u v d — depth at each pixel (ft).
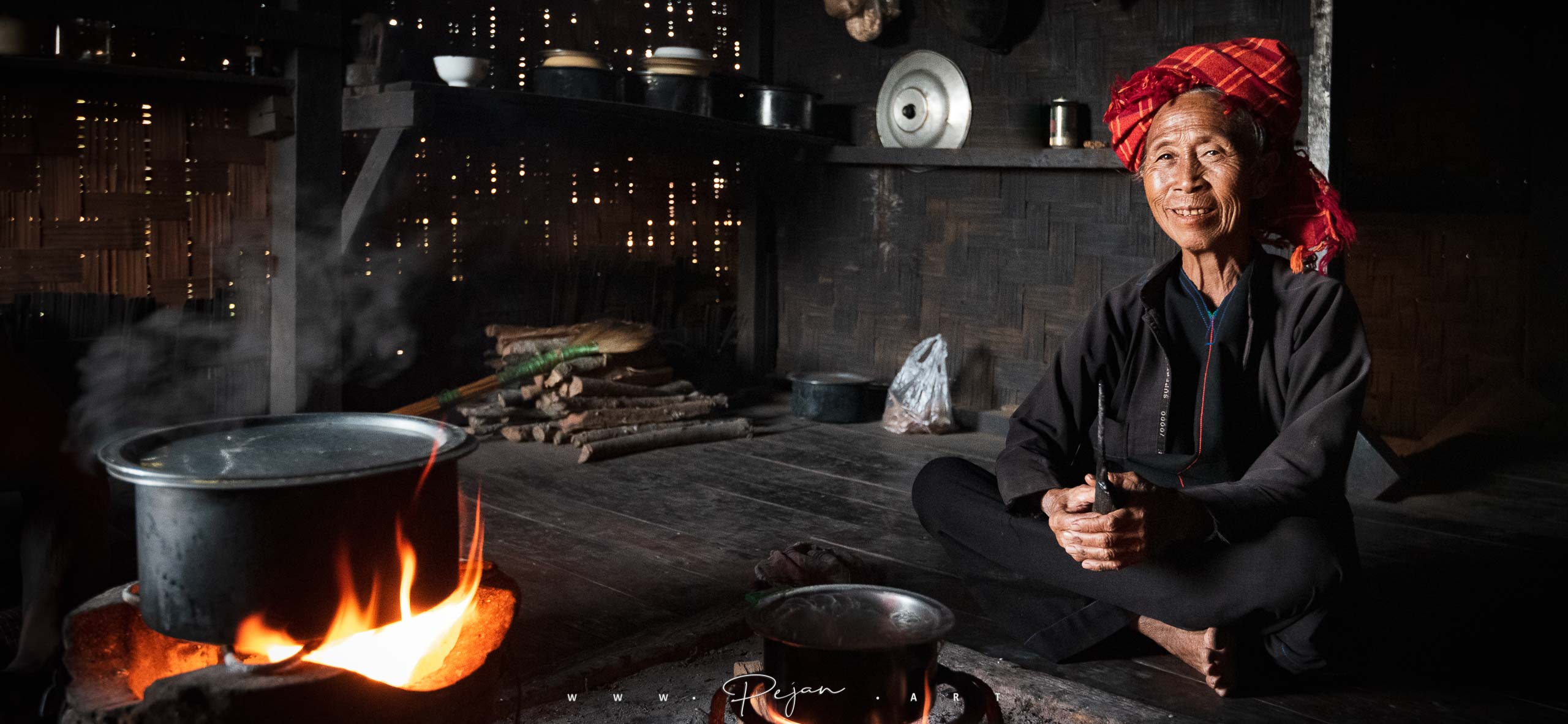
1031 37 17.92
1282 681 7.94
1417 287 18.33
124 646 5.19
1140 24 16.65
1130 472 6.87
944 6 17.98
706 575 10.34
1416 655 8.52
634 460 15.39
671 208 20.74
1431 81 18.75
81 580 5.76
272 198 14.62
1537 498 13.97
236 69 14.33
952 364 19.06
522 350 16.83
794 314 21.52
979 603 8.80
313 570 4.54
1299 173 8.19
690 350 21.03
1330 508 7.33
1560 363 17.56
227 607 4.53
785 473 14.74
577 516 12.43
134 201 13.35
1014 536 8.29
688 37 20.40
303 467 4.68
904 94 19.49
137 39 13.25
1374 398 18.63
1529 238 17.71
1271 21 15.20
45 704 5.38
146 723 4.37
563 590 9.86
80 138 12.84
